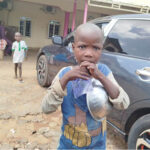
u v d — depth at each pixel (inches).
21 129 113.9
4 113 130.4
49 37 598.2
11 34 512.1
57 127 118.6
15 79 216.8
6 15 526.6
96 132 48.9
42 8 560.7
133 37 98.3
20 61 206.1
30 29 566.3
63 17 598.2
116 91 41.8
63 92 43.2
